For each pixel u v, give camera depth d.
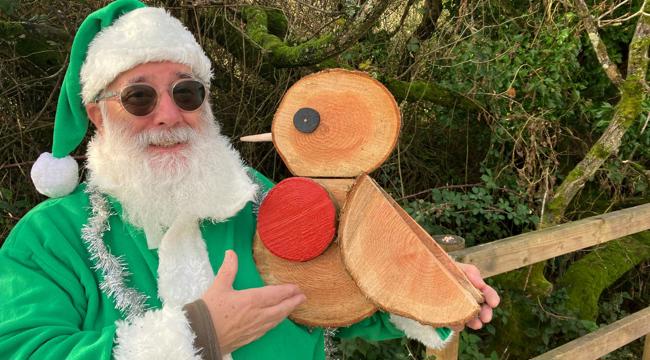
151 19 1.05
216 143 1.17
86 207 1.10
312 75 1.09
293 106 1.09
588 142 3.38
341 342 2.14
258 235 1.12
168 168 1.05
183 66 1.07
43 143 2.72
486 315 1.07
